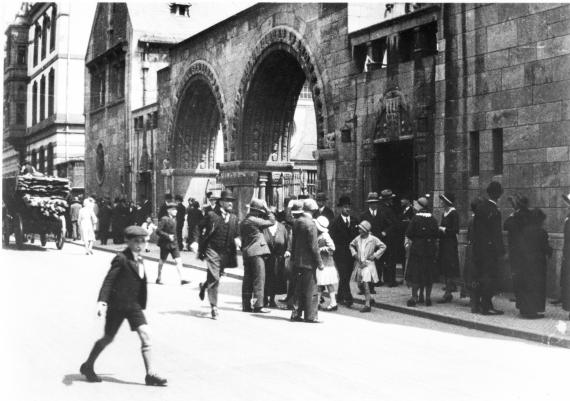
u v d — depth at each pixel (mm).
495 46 14562
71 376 8070
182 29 40156
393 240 15891
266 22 24750
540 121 13570
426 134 16438
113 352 9422
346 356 9172
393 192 18609
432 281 13047
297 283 12102
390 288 15773
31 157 64938
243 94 26391
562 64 13125
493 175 14633
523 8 13914
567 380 7961
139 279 7836
